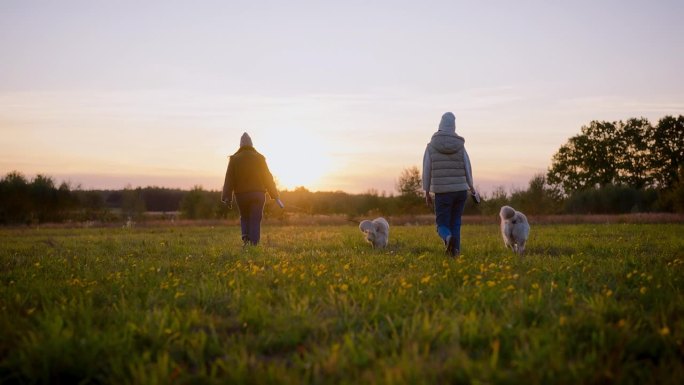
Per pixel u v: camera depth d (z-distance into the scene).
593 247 9.20
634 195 42.81
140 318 3.75
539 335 3.15
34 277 5.81
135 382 2.65
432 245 9.93
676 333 3.16
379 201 36.97
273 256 7.84
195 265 6.80
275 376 2.67
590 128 60.72
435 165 8.25
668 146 57.19
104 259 7.83
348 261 6.99
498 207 31.00
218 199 37.91
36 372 2.87
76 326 3.54
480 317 3.59
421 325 3.41
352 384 2.56
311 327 3.53
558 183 61.06
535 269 5.72
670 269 5.53
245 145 10.44
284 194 37.56
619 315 3.70
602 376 2.63
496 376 2.58
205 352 3.21
